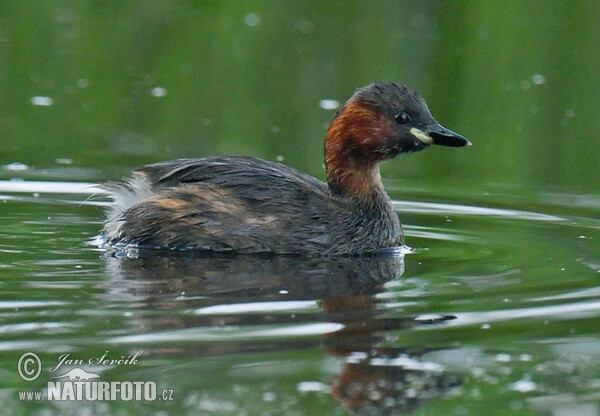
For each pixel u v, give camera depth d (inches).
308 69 914.1
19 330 388.2
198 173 552.4
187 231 538.3
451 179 716.7
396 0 1022.4
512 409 335.9
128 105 844.6
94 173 679.7
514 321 408.8
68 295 434.9
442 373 360.5
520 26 948.6
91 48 952.9
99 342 378.0
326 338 387.2
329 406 334.6
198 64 926.4
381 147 567.5
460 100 873.5
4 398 338.0
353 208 557.3
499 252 530.3
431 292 450.6
